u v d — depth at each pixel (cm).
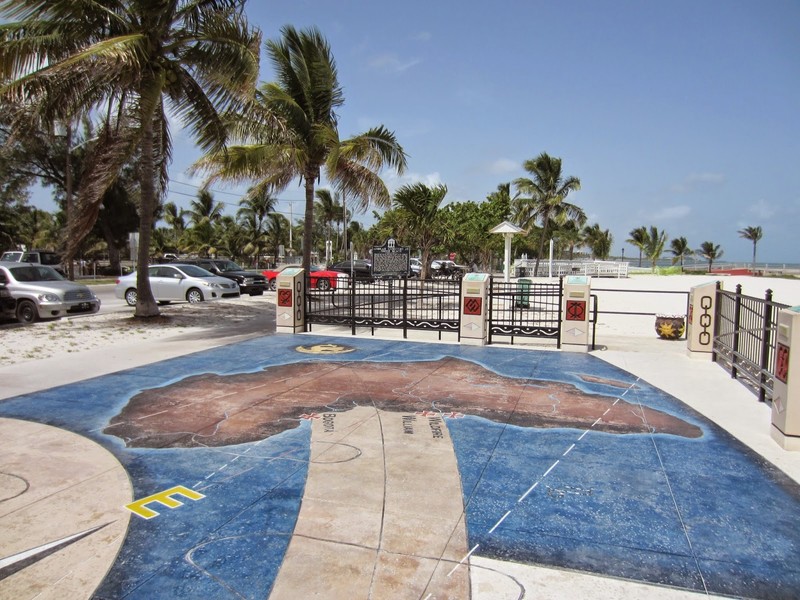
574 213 4428
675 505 411
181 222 6444
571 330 1017
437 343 1095
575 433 564
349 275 2681
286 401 669
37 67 1074
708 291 930
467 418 609
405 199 2375
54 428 567
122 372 821
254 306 1828
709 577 322
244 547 346
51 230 5100
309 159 1588
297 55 1531
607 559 338
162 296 1988
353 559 333
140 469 464
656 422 604
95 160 1262
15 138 1266
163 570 321
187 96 1313
